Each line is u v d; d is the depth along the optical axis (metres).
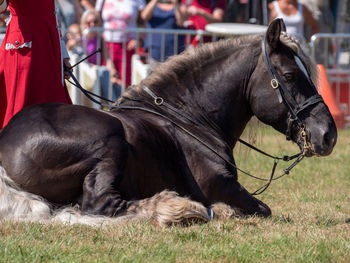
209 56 10.61
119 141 9.44
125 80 21.78
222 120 10.55
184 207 9.25
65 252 7.98
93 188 9.20
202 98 10.52
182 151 10.19
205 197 10.13
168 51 21.88
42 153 9.16
